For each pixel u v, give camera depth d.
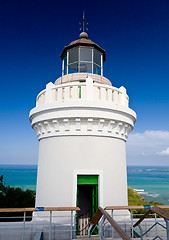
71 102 8.70
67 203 8.37
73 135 8.95
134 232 8.67
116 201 8.81
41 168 9.45
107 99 9.45
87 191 12.72
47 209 6.40
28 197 19.08
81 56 11.17
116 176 9.10
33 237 7.66
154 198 78.50
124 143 10.20
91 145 8.88
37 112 9.44
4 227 7.70
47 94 9.37
